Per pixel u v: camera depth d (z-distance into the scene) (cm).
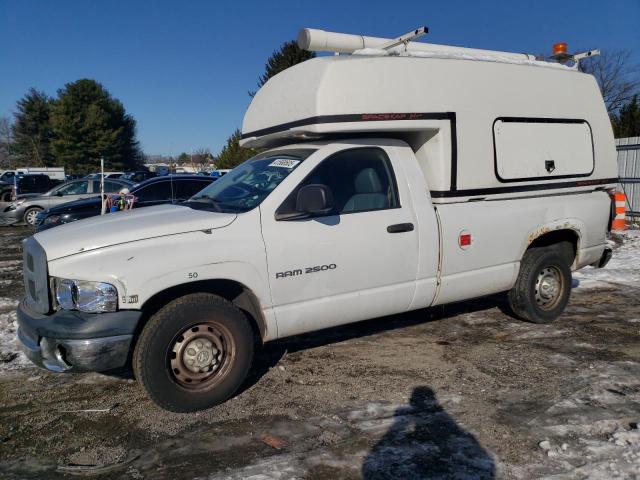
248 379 448
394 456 325
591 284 774
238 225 396
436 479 301
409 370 460
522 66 541
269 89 508
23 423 382
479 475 303
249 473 312
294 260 412
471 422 366
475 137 499
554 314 585
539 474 304
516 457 321
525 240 545
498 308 652
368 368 466
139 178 3111
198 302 381
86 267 357
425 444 338
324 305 430
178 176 1040
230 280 394
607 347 510
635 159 1541
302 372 460
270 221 408
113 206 1014
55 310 369
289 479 304
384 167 471
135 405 407
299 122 446
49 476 316
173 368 380
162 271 365
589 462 314
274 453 334
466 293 516
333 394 416
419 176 483
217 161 3800
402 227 459
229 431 363
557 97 563
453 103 486
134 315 359
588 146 589
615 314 624
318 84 427
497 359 482
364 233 441
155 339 367
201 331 386
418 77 469
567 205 575
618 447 329
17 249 1252
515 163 529
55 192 1702
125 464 327
